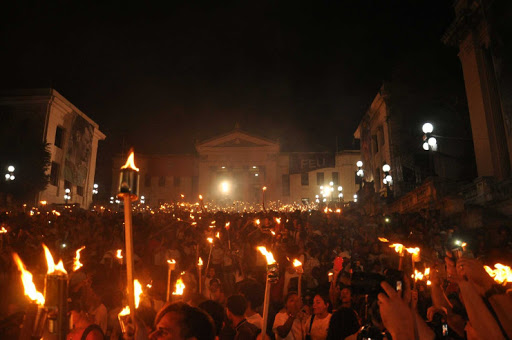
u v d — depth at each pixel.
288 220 19.25
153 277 10.40
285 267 9.78
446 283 6.70
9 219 19.50
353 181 62.06
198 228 18.95
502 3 22.42
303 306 6.86
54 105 42.72
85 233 17.81
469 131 34.12
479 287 2.17
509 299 2.09
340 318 3.93
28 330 1.99
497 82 22.94
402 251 3.81
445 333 3.13
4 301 7.31
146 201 66.00
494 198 18.50
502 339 1.92
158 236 17.83
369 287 2.20
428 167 34.72
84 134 49.22
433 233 15.54
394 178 36.41
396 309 1.91
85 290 6.83
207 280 9.23
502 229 14.10
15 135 41.09
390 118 37.69
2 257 10.44
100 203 50.97
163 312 2.41
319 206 40.94
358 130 51.88
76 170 47.06
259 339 4.52
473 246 14.67
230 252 13.28
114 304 6.84
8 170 35.06
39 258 12.70
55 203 40.94
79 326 4.25
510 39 21.80
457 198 19.12
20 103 42.09
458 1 26.98
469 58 26.48
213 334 2.41
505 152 23.73
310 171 65.00
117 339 4.38
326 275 11.60
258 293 5.14
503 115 22.64
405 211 25.38
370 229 18.02
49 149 40.84
